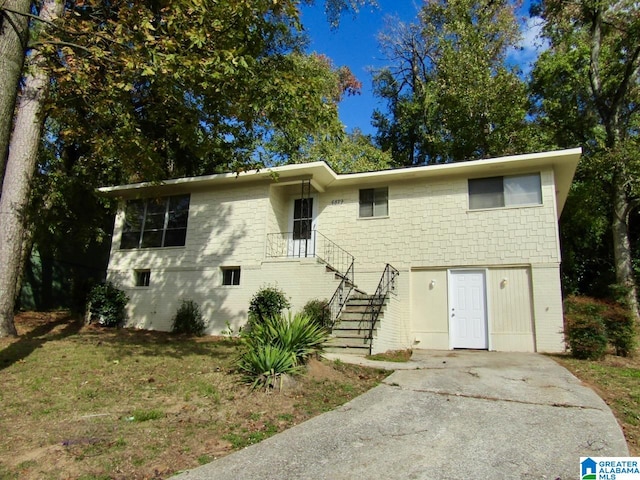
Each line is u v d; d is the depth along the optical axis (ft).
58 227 61.46
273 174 38.75
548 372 29.50
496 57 81.46
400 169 48.67
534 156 43.50
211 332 49.78
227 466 14.89
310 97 30.63
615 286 52.47
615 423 18.99
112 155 36.73
